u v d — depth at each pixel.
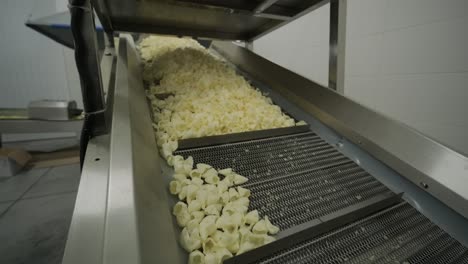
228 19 1.81
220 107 1.23
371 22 2.10
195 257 0.53
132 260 0.38
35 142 3.86
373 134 1.02
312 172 0.92
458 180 0.76
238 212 0.67
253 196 0.77
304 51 2.92
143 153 0.72
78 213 0.47
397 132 0.97
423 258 0.67
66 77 3.90
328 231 0.70
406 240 0.71
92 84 0.74
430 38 1.74
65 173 2.53
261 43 3.55
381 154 0.97
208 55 2.07
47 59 3.76
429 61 1.76
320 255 0.63
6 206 1.88
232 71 1.84
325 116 1.23
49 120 2.46
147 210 0.52
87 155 0.66
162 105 1.22
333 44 1.42
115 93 0.97
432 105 1.79
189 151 0.92
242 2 1.53
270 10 1.62
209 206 0.67
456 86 1.65
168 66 1.62
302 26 2.89
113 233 0.42
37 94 3.82
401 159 0.90
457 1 1.58
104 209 0.48
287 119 1.29
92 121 0.76
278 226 0.67
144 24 1.82
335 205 0.78
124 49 1.61
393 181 0.91
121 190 0.51
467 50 1.57
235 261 0.54
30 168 2.66
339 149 1.10
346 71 2.38
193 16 1.71
